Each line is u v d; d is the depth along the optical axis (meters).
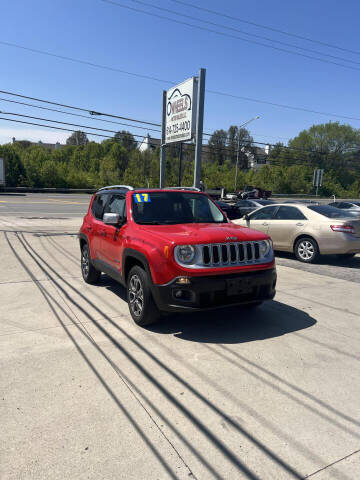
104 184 54.38
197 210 5.38
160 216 5.06
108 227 5.41
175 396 2.99
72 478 2.13
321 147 72.50
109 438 2.48
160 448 2.38
